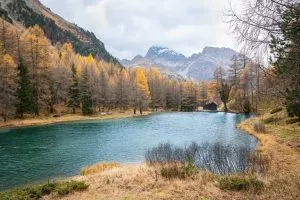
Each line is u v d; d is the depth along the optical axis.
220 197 11.46
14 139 42.94
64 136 45.81
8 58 66.31
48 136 45.91
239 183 12.48
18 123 63.41
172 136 44.06
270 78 7.79
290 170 16.97
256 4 6.74
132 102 103.44
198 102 155.00
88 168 22.41
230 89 117.00
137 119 79.50
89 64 118.38
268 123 45.31
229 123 61.84
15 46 81.19
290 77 7.05
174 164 16.92
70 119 77.62
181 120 73.62
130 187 13.77
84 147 35.88
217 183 13.27
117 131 51.81
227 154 19.12
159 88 137.25
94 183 14.96
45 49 84.25
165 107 139.88
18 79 69.25
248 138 37.41
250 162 16.62
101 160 28.42
